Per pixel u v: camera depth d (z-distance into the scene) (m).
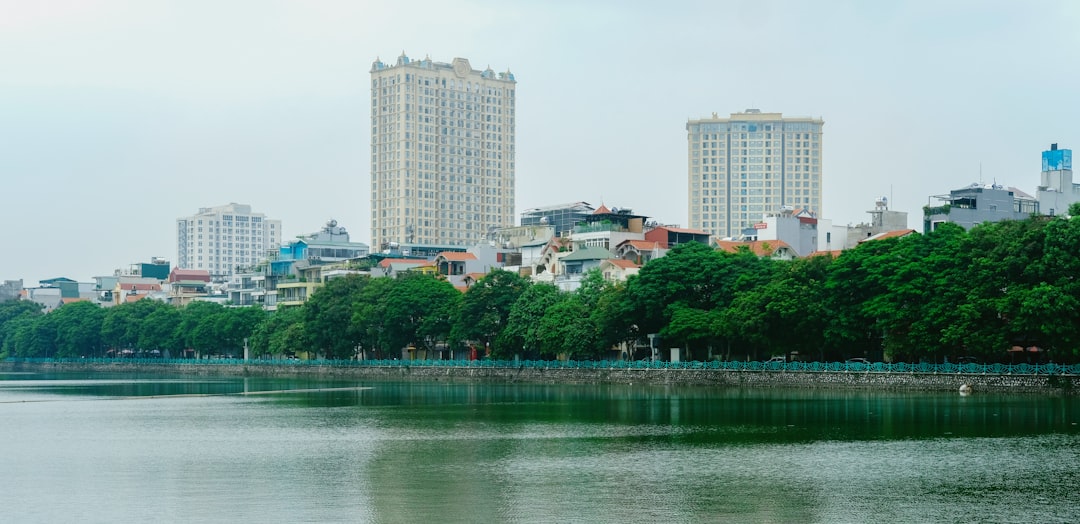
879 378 159.12
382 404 158.25
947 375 152.00
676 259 189.25
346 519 70.81
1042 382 142.62
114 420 134.75
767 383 172.50
